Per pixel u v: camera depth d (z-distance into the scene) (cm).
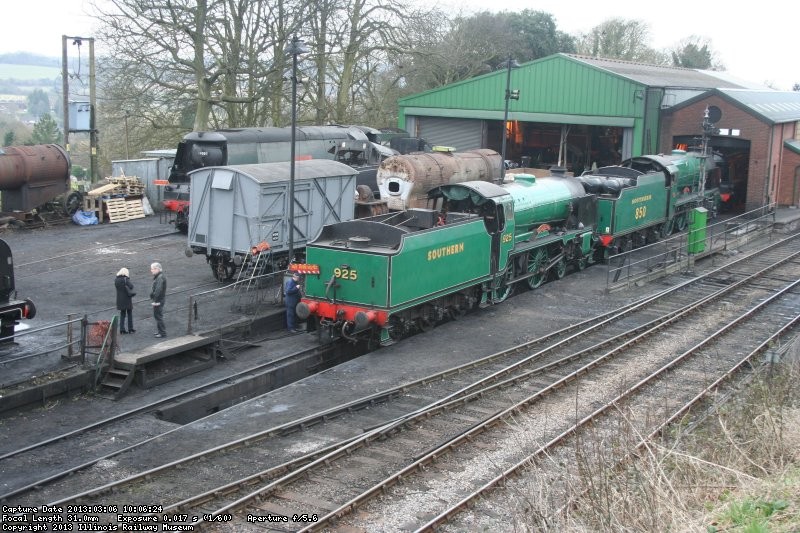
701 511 997
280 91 3856
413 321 1864
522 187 2420
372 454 1216
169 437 1262
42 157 2975
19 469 1141
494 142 4628
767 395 1373
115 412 1375
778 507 964
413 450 1237
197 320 1844
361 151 3397
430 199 2200
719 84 5162
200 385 1517
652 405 1460
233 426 1316
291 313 1881
